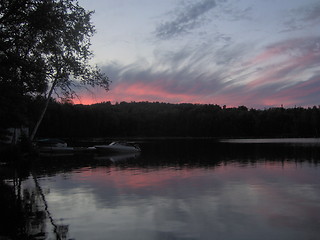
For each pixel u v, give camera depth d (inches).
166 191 516.1
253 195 480.4
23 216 371.9
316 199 451.8
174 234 309.4
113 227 331.0
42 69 695.1
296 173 720.3
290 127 5142.7
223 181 612.7
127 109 6018.7
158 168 841.5
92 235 307.1
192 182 603.8
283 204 423.5
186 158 1145.4
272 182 597.6
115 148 1444.4
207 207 409.1
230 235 306.0
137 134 5191.9
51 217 367.6
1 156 1042.1
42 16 627.8
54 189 540.4
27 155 1232.2
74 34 732.0
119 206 417.4
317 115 4805.6
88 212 388.5
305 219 355.9
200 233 311.6
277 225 334.6
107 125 4623.5
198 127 5319.9
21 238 297.6
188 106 6535.4
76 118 4104.3
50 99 1353.3
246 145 2149.4
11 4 623.5
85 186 568.1
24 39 672.4
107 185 577.0
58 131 3759.8
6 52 624.4
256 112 5876.0
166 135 5364.2
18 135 1501.0
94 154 1412.4
